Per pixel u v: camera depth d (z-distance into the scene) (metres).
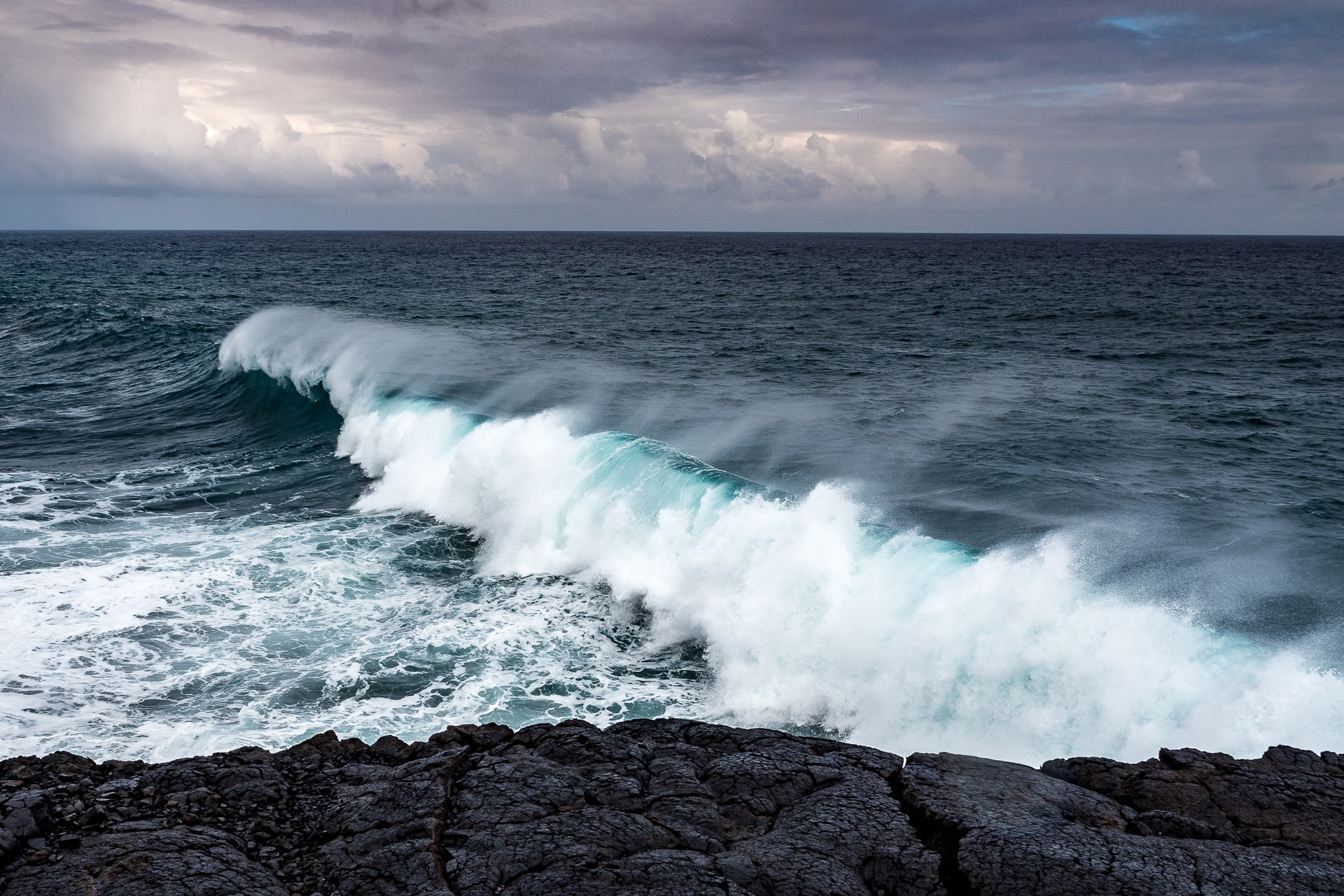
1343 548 12.57
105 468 17.06
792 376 26.34
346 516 14.56
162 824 4.93
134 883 4.27
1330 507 14.40
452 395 21.66
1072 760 5.65
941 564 9.70
